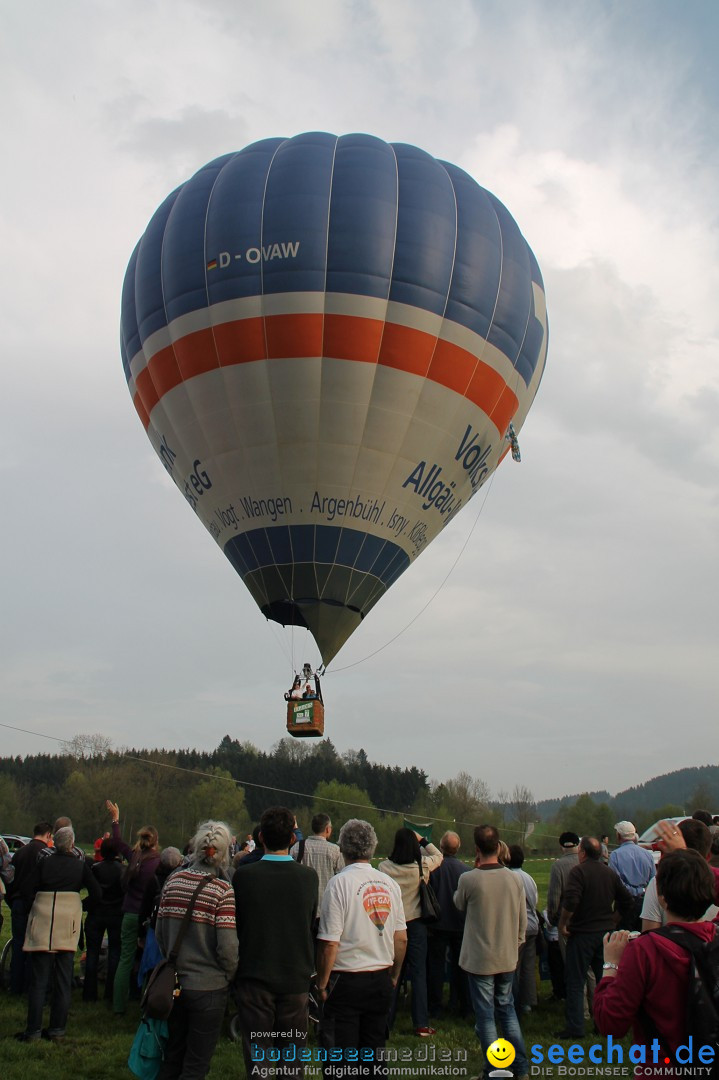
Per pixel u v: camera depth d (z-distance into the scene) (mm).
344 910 5434
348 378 15617
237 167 16953
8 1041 7574
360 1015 5387
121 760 75750
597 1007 3623
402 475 16125
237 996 5285
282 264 15750
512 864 9023
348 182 16359
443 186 17000
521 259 17656
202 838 5551
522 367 17609
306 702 15688
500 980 6672
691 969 3402
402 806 86125
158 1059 5281
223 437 16109
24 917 9219
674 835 4543
